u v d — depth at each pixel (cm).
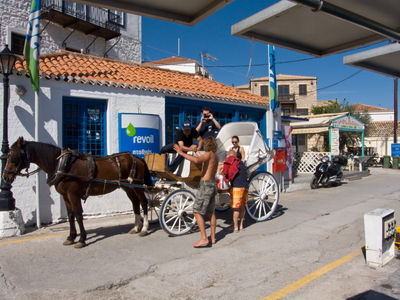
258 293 401
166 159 717
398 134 3247
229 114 1180
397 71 397
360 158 1900
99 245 596
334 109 3462
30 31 701
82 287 416
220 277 449
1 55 640
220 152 860
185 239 632
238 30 291
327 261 509
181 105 1020
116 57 1978
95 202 828
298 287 416
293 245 585
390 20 282
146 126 885
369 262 484
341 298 384
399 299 376
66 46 1711
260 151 795
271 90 1205
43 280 438
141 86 890
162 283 432
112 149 854
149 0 251
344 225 728
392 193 1207
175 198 661
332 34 317
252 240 618
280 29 304
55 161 586
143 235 656
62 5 1627
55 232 688
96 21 1769
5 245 594
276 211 884
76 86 802
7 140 664
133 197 684
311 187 1333
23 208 725
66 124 809
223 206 748
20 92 718
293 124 1797
